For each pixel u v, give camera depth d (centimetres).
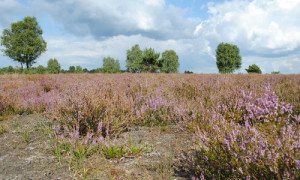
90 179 230
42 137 355
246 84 628
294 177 161
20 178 229
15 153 295
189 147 308
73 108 370
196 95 579
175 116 445
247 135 224
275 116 334
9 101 558
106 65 6838
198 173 233
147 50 3856
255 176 187
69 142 311
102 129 366
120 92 529
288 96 488
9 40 5100
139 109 482
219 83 646
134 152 290
